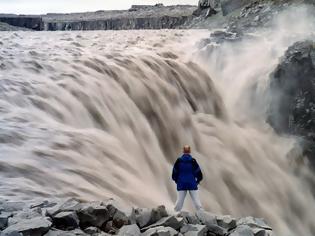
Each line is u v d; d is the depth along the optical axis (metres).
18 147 12.66
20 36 44.56
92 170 13.12
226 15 82.94
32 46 29.88
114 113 20.42
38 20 145.12
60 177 11.61
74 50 28.39
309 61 30.25
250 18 58.00
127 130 20.31
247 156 26.08
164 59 28.67
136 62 26.17
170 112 24.59
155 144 21.44
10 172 10.87
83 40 41.47
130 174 14.97
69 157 13.32
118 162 15.32
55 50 27.66
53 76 20.23
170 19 130.88
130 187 13.58
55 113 17.28
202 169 22.08
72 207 8.05
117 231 7.97
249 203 22.06
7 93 16.75
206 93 29.14
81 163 13.27
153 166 19.41
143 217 8.42
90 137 15.91
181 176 11.18
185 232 8.24
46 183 10.90
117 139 18.22
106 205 8.43
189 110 26.59
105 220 8.14
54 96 18.22
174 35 52.19
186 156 11.23
